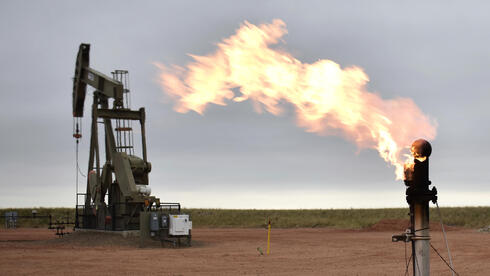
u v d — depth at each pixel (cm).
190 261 2236
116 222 3284
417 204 901
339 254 2598
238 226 6638
